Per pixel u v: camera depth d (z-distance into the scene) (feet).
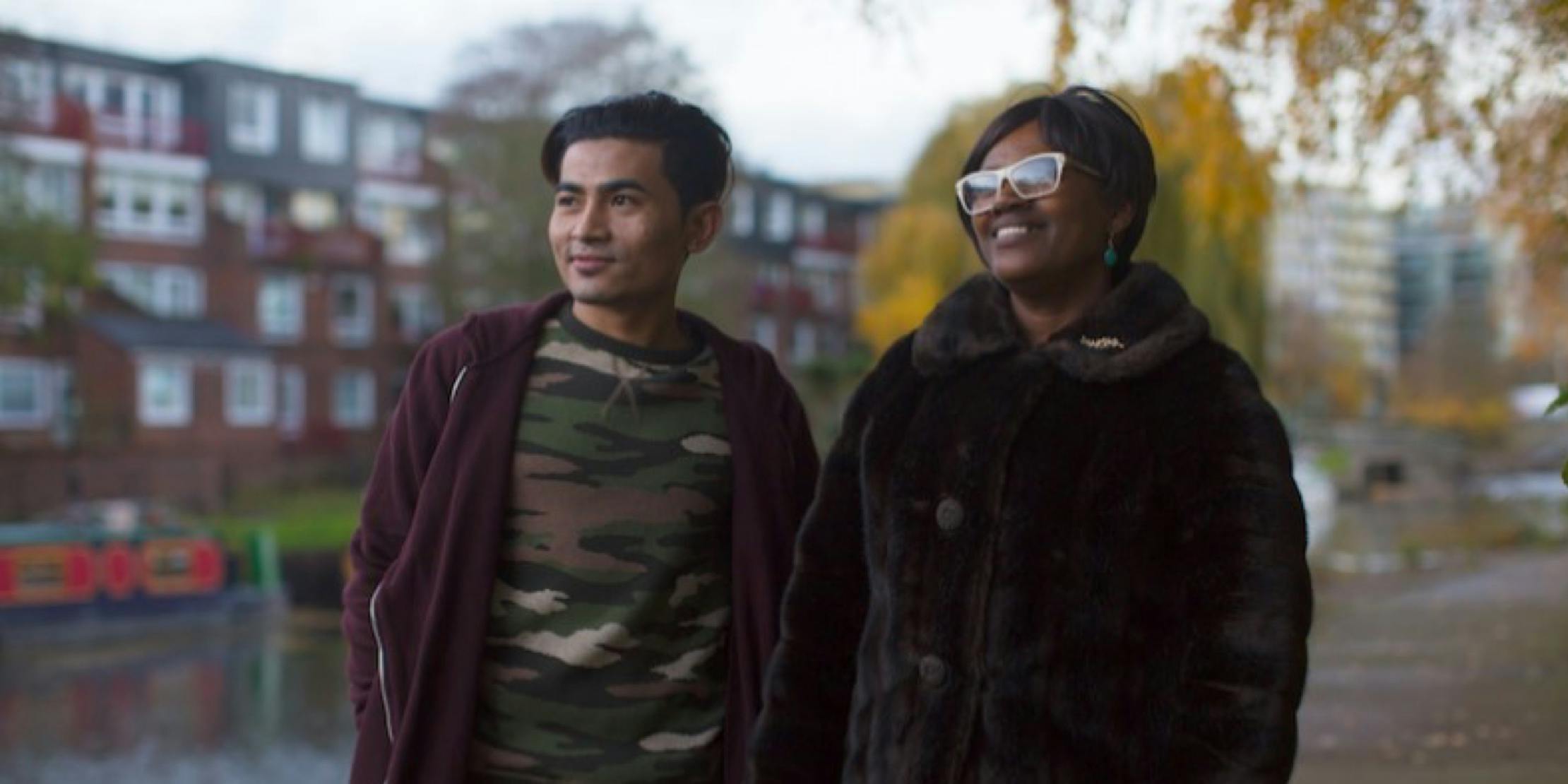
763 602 9.14
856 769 7.59
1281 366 208.33
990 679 7.16
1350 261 420.77
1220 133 23.50
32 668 57.21
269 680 53.88
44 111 119.03
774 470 9.37
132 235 127.34
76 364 118.93
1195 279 62.90
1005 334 7.67
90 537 66.23
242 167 133.28
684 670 9.12
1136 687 6.95
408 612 9.05
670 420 9.27
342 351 139.95
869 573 7.79
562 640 8.97
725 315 129.90
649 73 123.85
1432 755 22.91
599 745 8.94
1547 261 27.84
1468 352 242.58
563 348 9.33
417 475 9.20
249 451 129.59
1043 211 7.63
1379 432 174.19
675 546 9.12
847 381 148.87
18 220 93.45
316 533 92.84
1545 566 57.16
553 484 9.07
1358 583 53.83
